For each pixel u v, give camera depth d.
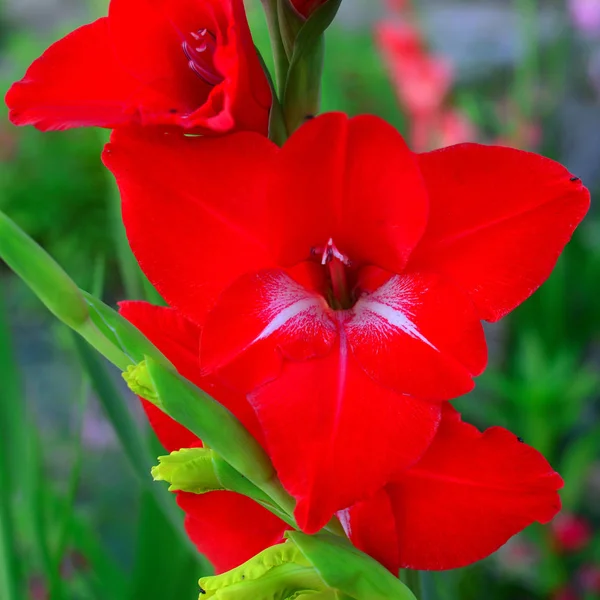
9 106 0.45
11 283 1.63
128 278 0.57
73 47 0.46
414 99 1.20
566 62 1.57
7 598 0.56
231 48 0.44
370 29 1.80
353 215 0.45
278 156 0.44
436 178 0.45
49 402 1.27
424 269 0.46
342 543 0.46
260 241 0.46
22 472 0.58
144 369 0.45
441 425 0.46
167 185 0.45
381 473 0.44
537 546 0.90
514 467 0.46
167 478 0.45
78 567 0.71
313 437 0.44
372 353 0.45
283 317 0.46
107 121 0.45
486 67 1.90
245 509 0.49
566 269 1.24
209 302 0.46
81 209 1.61
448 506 0.47
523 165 0.44
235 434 0.45
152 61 0.46
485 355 0.45
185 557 0.58
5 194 1.61
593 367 1.24
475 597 0.91
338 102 0.72
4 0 2.43
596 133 1.58
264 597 0.46
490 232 0.45
